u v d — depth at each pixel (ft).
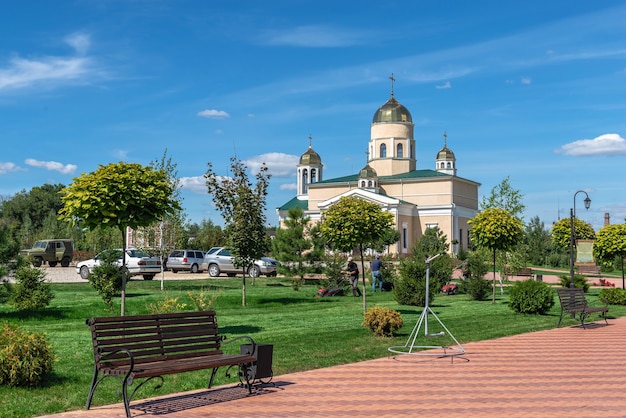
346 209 60.34
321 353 38.32
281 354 37.81
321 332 48.06
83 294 76.38
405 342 43.62
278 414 24.18
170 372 24.47
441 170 270.46
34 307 58.95
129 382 23.52
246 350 29.17
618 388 29.66
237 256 73.36
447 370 34.09
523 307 65.16
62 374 30.91
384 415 24.14
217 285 95.40
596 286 122.62
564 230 174.50
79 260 163.94
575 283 102.17
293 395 27.58
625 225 108.37
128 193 40.22
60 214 41.27
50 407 24.68
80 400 25.95
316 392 28.22
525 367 35.27
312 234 95.09
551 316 64.18
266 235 75.92
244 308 70.28
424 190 217.15
